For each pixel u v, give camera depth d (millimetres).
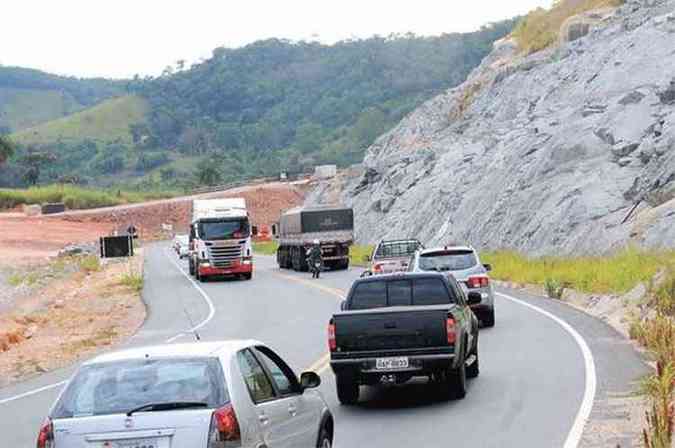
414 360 17016
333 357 17312
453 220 63875
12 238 126375
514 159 61000
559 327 27453
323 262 65250
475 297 20141
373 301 18672
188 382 9250
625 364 20000
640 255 38469
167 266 82438
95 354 29500
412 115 103312
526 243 51938
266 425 9625
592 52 67312
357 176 103375
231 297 47031
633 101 54125
